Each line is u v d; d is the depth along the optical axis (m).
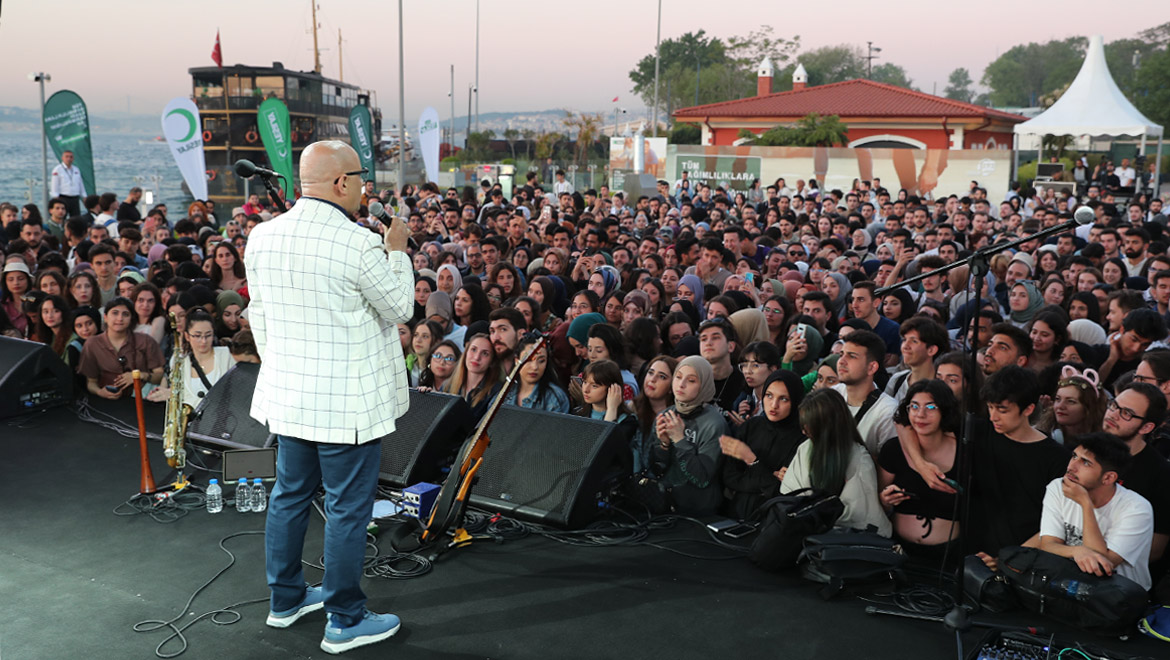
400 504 5.11
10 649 3.67
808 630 3.90
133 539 4.78
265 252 3.61
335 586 3.67
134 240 10.88
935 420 4.41
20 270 8.21
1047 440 4.35
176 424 5.62
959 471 4.04
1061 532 4.07
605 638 3.81
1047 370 5.11
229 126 35.91
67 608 4.04
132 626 3.88
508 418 5.27
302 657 3.66
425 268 9.94
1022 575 3.96
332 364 3.57
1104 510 3.94
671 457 5.24
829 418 4.55
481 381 5.93
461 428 5.57
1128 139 36.06
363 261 3.53
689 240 10.58
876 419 4.83
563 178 26.11
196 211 15.00
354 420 3.60
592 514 4.99
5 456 5.98
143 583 4.29
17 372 6.70
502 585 4.32
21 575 4.35
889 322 7.32
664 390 5.33
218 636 3.81
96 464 5.87
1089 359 6.12
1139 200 15.34
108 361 7.18
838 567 4.17
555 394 5.75
